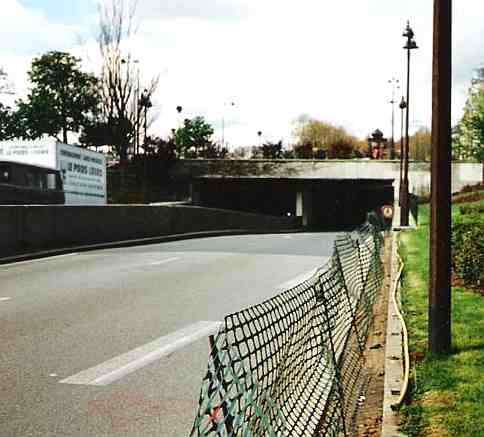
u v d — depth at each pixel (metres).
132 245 28.02
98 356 8.38
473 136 81.62
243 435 3.07
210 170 64.00
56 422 5.99
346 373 6.89
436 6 8.09
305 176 63.47
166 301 12.63
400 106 50.03
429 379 6.93
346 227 73.12
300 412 4.53
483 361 7.60
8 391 6.91
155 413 6.25
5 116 88.31
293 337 4.62
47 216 23.78
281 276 16.52
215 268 18.30
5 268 18.39
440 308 8.02
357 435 5.73
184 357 8.34
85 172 32.59
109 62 52.50
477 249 12.98
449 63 8.08
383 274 17.19
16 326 10.22
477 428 5.52
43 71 86.56
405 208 40.97
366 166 63.03
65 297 13.12
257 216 51.53
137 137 54.91
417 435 5.45
